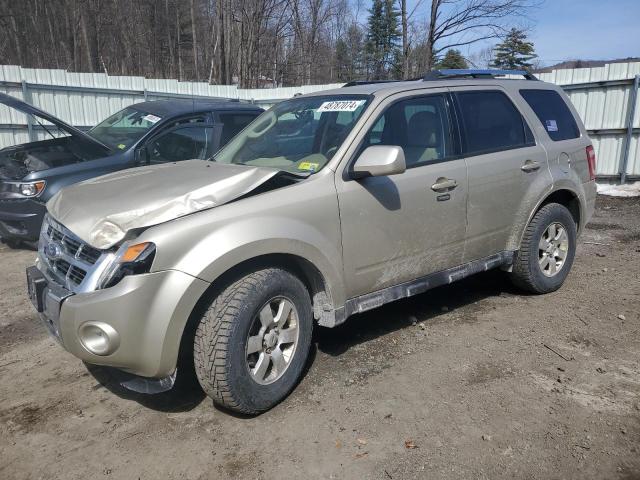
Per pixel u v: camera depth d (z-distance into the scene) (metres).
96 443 3.05
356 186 3.59
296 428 3.13
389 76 28.09
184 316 2.92
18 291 5.57
